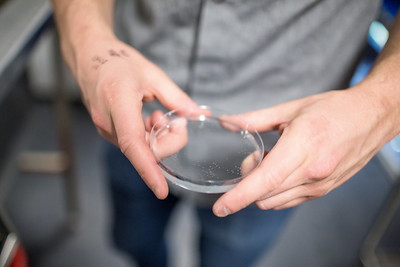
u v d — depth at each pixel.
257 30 0.47
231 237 0.59
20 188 1.03
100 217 0.99
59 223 0.97
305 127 0.36
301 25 0.46
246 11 0.46
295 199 0.40
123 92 0.38
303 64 0.49
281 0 0.45
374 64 0.43
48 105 1.25
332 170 0.36
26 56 0.61
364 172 1.14
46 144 1.14
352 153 0.37
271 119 0.40
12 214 0.97
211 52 0.49
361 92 0.38
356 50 0.50
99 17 0.46
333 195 1.07
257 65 0.50
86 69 0.42
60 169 1.06
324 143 0.36
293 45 0.48
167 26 0.49
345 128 0.36
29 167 1.06
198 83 0.53
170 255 0.80
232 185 0.37
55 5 0.49
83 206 1.01
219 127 0.43
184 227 0.96
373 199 1.07
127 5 0.53
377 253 0.59
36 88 1.22
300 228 0.99
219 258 0.64
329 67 0.50
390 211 0.59
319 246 0.96
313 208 1.04
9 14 0.62
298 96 0.52
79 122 1.24
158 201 0.62
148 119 0.43
